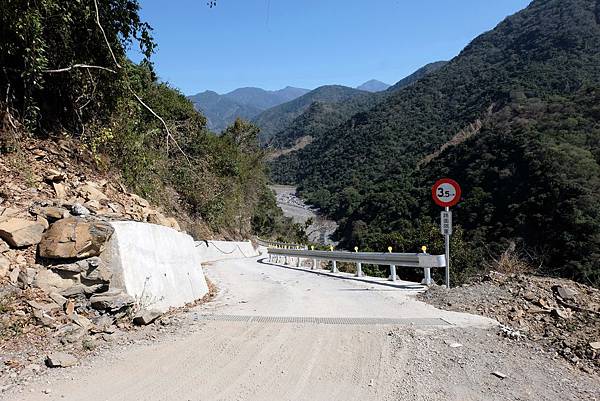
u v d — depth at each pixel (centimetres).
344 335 627
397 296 984
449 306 825
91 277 619
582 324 652
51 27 888
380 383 456
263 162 4944
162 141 1780
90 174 1003
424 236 1944
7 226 583
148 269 747
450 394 430
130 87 1154
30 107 856
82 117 1075
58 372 454
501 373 479
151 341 577
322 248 3334
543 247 1834
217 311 788
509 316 726
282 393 429
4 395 395
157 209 1335
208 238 2506
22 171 773
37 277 577
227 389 435
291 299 952
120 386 433
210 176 2747
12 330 507
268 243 4178
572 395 430
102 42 1014
